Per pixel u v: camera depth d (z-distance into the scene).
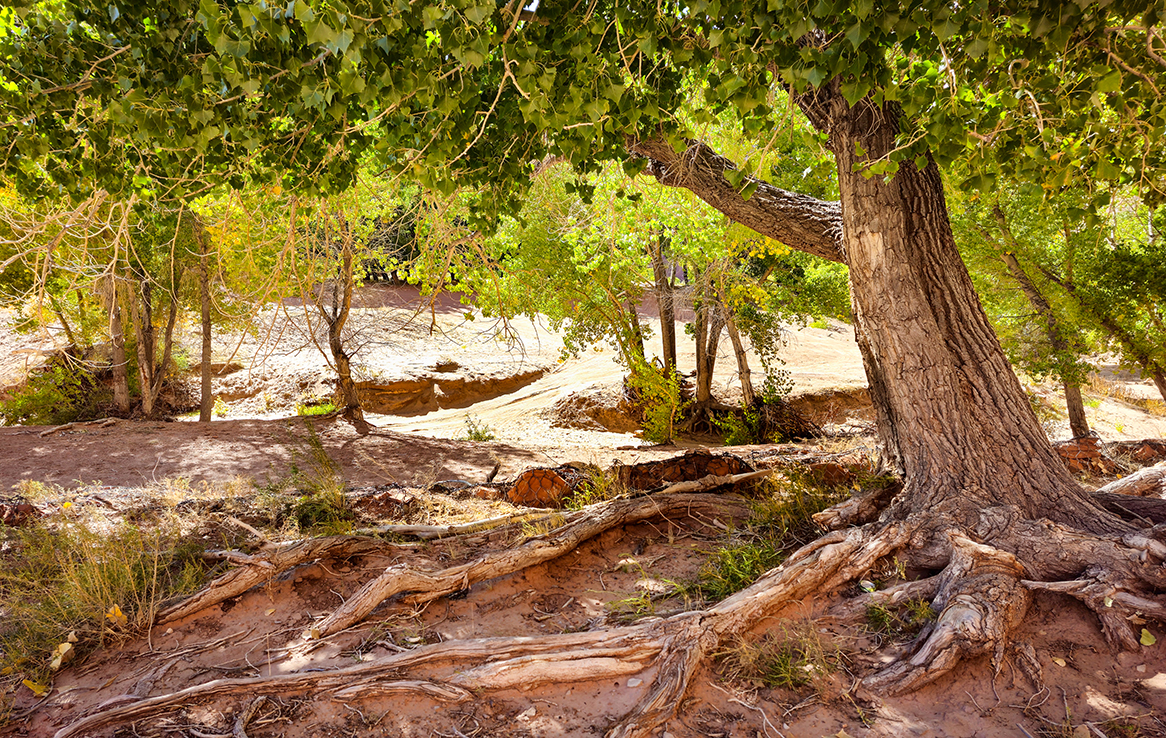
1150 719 2.92
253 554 4.38
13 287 11.93
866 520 4.71
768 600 3.78
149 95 2.85
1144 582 3.58
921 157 3.25
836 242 5.15
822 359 23.70
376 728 3.02
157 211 4.70
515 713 3.12
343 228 8.84
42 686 3.32
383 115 2.88
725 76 2.68
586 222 10.45
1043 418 14.53
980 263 11.36
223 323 13.18
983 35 2.40
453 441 12.13
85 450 9.42
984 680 3.26
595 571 4.66
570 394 19.77
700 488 5.91
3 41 3.03
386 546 4.73
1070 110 3.33
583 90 2.74
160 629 3.85
